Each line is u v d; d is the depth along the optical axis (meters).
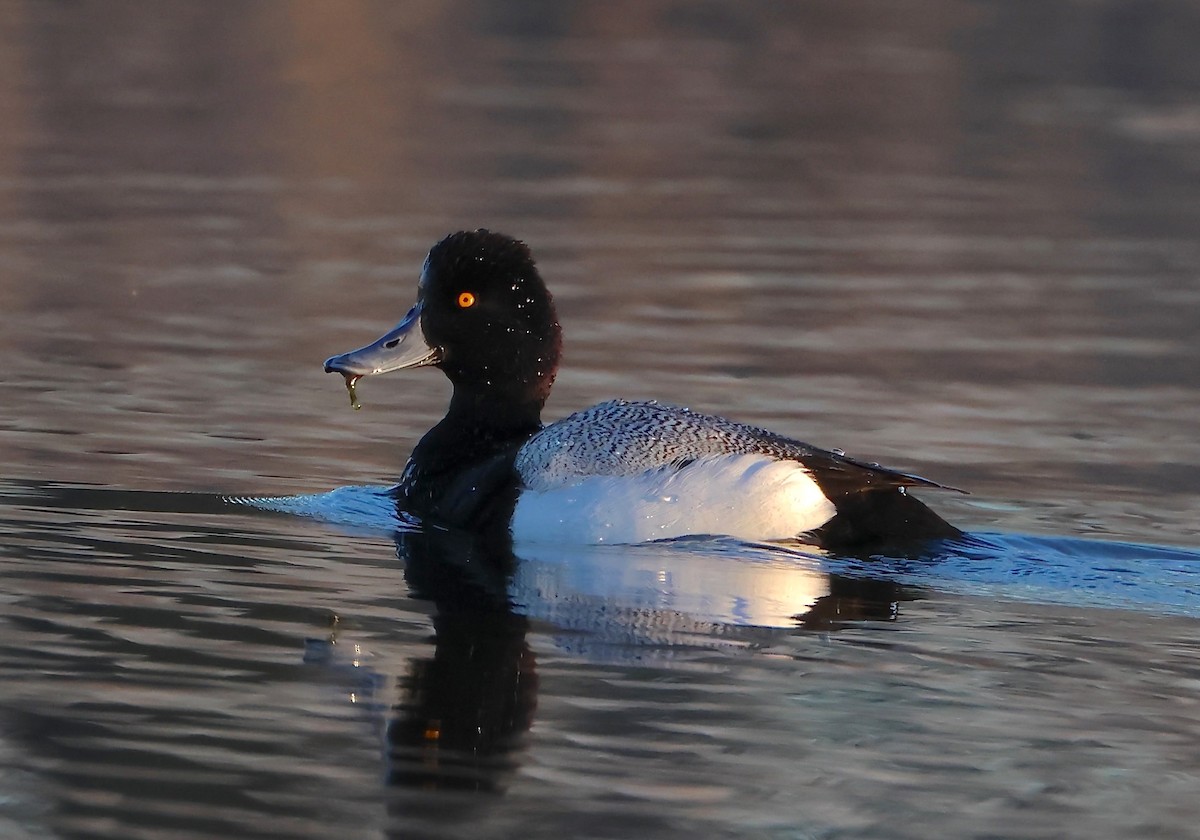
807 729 7.39
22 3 37.56
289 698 7.52
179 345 15.62
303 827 6.35
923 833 6.49
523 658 8.14
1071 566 9.97
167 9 38.03
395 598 9.03
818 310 17.91
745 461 10.21
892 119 30.36
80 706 7.33
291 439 12.78
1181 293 19.23
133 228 20.66
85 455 11.97
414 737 7.16
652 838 6.37
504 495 10.56
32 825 6.29
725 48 37.06
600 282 18.80
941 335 16.97
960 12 42.00
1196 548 10.51
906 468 12.38
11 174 23.47
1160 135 29.44
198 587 9.07
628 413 10.74
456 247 11.37
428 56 34.88
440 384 14.98
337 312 17.11
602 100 31.11
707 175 25.50
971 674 8.13
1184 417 14.13
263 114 28.58
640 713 7.51
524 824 6.44
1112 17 41.00
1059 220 23.23
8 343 15.43
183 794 6.57
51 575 9.15
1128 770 7.10
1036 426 13.70
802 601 9.16
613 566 9.73
